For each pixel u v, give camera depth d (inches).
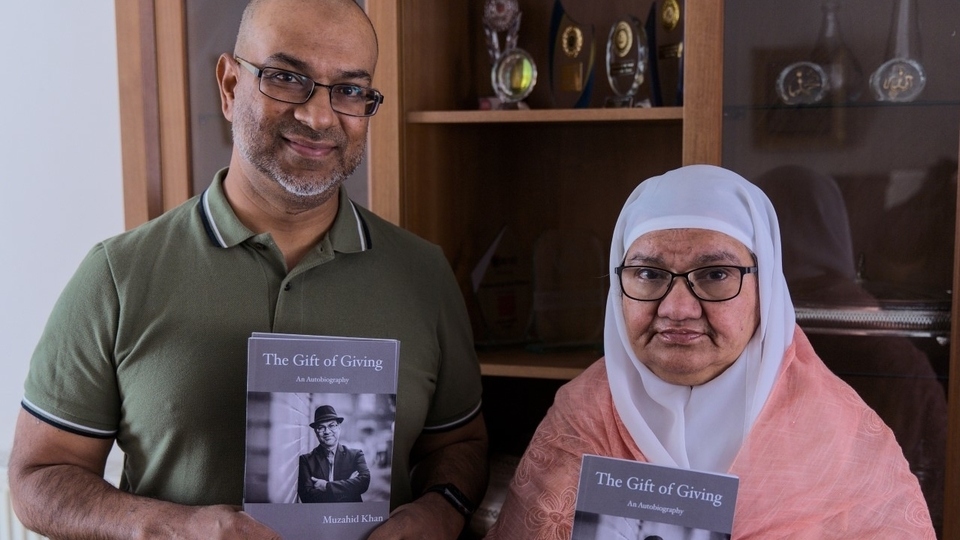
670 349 48.9
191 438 53.5
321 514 49.0
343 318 56.1
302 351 48.5
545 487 52.3
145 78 74.4
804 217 63.5
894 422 62.1
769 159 63.7
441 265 62.4
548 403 84.2
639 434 49.9
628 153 82.1
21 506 53.1
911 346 61.6
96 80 91.7
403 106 70.9
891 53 61.5
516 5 76.9
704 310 48.3
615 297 51.7
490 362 72.4
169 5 73.5
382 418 49.6
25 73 93.6
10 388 96.7
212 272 54.7
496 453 80.1
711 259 48.0
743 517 47.1
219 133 73.9
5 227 96.0
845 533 46.5
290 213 55.1
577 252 77.1
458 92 81.2
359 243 57.6
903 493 47.3
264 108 52.2
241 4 72.6
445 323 61.4
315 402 48.7
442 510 56.4
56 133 93.5
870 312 62.4
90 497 51.7
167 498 54.3
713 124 63.9
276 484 48.4
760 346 49.3
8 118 94.6
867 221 62.4
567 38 77.1
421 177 74.0
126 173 75.3
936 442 60.9
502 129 85.6
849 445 47.8
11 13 93.1
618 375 51.4
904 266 61.8
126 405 54.6
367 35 54.4
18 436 55.2
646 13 79.0
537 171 85.0
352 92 53.6
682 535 43.1
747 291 48.4
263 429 48.2
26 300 96.3
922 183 61.2
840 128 62.6
